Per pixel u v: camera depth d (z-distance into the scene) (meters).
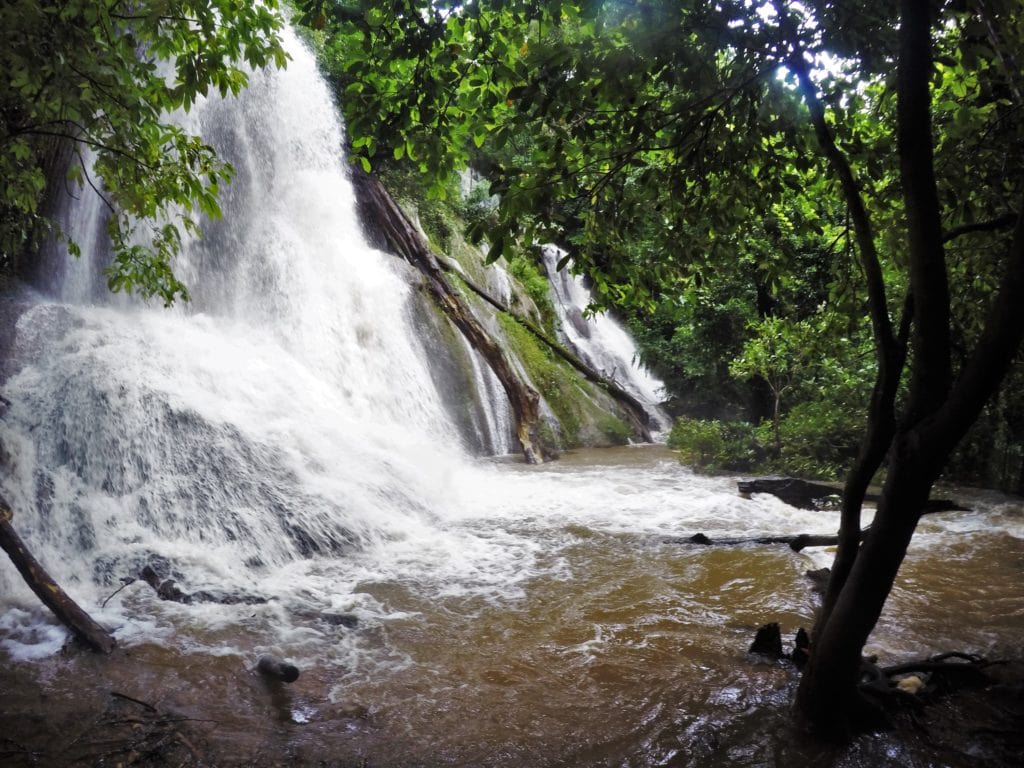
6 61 4.98
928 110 2.92
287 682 4.35
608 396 17.91
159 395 7.92
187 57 5.05
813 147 4.26
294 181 14.87
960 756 3.38
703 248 4.71
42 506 6.48
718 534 8.04
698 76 3.56
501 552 7.30
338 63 16.61
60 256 10.41
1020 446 9.91
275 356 11.25
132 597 5.75
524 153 20.25
